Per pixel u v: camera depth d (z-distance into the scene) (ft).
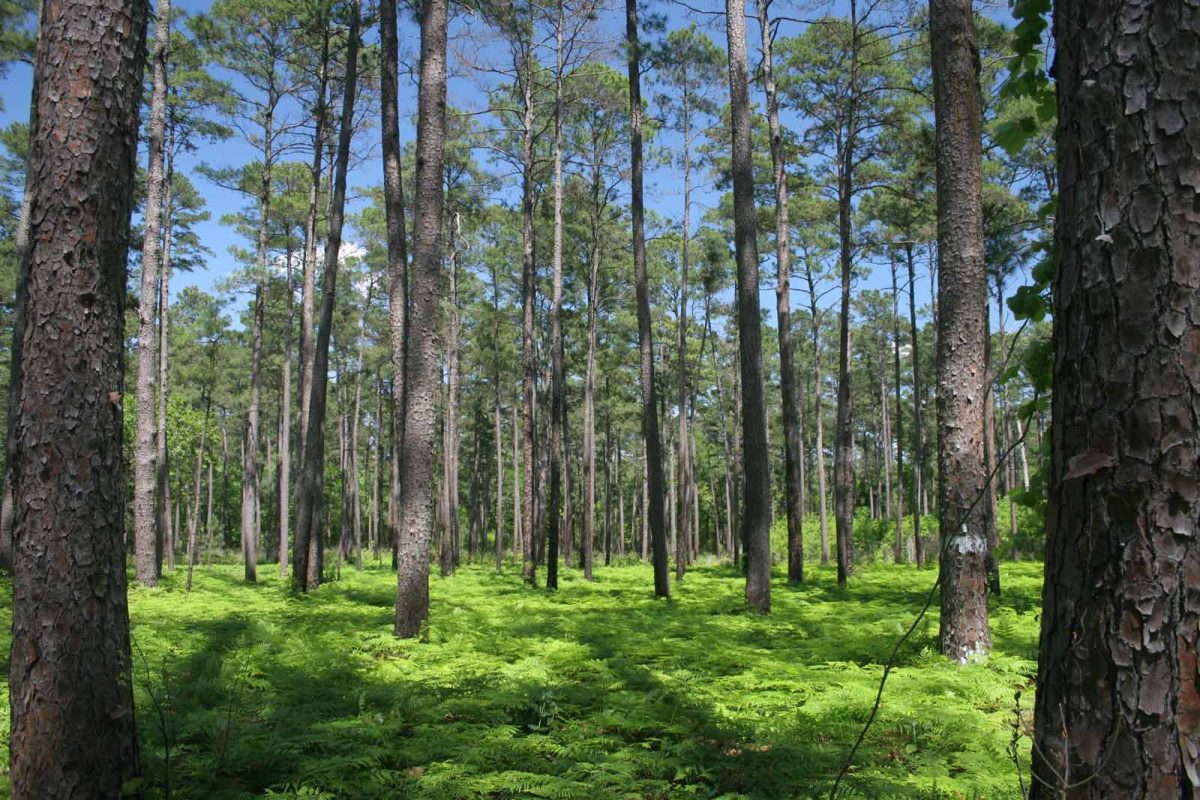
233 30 72.49
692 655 25.63
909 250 94.43
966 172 25.76
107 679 12.92
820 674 21.63
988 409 63.82
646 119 72.79
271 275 86.94
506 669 23.38
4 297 72.64
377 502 137.80
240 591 56.95
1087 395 6.79
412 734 17.58
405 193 97.40
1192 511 6.19
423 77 33.63
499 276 112.27
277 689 20.84
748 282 41.11
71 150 13.25
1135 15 6.68
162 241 80.59
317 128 76.43
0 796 13.15
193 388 126.31
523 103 73.31
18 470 12.95
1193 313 6.31
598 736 17.06
